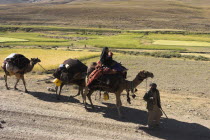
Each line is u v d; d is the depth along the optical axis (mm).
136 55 42031
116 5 194875
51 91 17562
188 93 18547
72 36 85750
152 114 11641
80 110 13844
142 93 17953
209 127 12195
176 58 38844
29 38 71812
